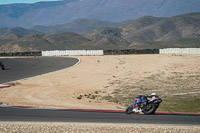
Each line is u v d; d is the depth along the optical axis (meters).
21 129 20.77
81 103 42.97
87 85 60.62
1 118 24.58
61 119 24.30
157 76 71.25
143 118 24.86
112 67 87.69
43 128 21.00
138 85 60.50
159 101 26.42
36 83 60.47
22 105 33.94
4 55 171.00
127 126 21.59
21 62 114.69
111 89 56.84
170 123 22.94
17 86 55.81
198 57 109.44
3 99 42.19
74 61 108.38
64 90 54.66
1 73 76.69
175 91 54.59
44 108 29.98
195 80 65.69
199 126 21.78
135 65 91.88
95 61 105.44
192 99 47.72
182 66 87.06
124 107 40.16
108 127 21.27
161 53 139.50
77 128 20.97
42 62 111.56
